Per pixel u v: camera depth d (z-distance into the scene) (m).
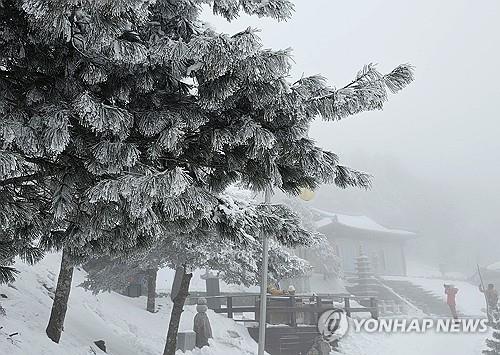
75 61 3.54
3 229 3.75
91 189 3.46
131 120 3.56
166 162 4.11
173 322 11.53
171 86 3.96
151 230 4.18
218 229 4.55
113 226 3.93
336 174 4.34
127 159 3.52
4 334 7.89
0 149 3.15
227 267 11.52
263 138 3.60
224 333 16.06
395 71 3.84
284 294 18.92
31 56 3.59
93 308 14.41
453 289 26.34
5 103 3.52
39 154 3.40
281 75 3.40
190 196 3.56
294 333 16.94
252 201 5.09
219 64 3.23
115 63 3.53
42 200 4.24
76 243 4.54
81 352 9.41
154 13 4.00
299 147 3.97
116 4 2.87
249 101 3.71
